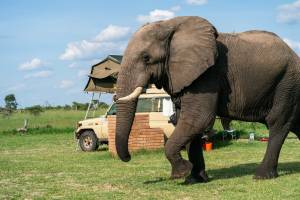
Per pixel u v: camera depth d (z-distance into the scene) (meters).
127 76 10.09
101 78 24.20
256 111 10.96
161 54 10.20
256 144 20.94
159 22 10.53
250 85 10.66
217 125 25.44
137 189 10.37
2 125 42.12
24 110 63.09
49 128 34.41
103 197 9.63
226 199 9.09
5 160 16.89
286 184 10.33
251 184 10.47
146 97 19.05
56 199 9.63
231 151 18.44
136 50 10.16
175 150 10.09
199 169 10.89
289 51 10.97
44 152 20.44
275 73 10.66
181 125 10.22
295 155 16.55
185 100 10.30
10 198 9.84
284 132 11.02
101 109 43.38
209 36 10.22
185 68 10.13
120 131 9.98
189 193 9.75
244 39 10.84
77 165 14.99
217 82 10.45
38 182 11.79
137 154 17.62
